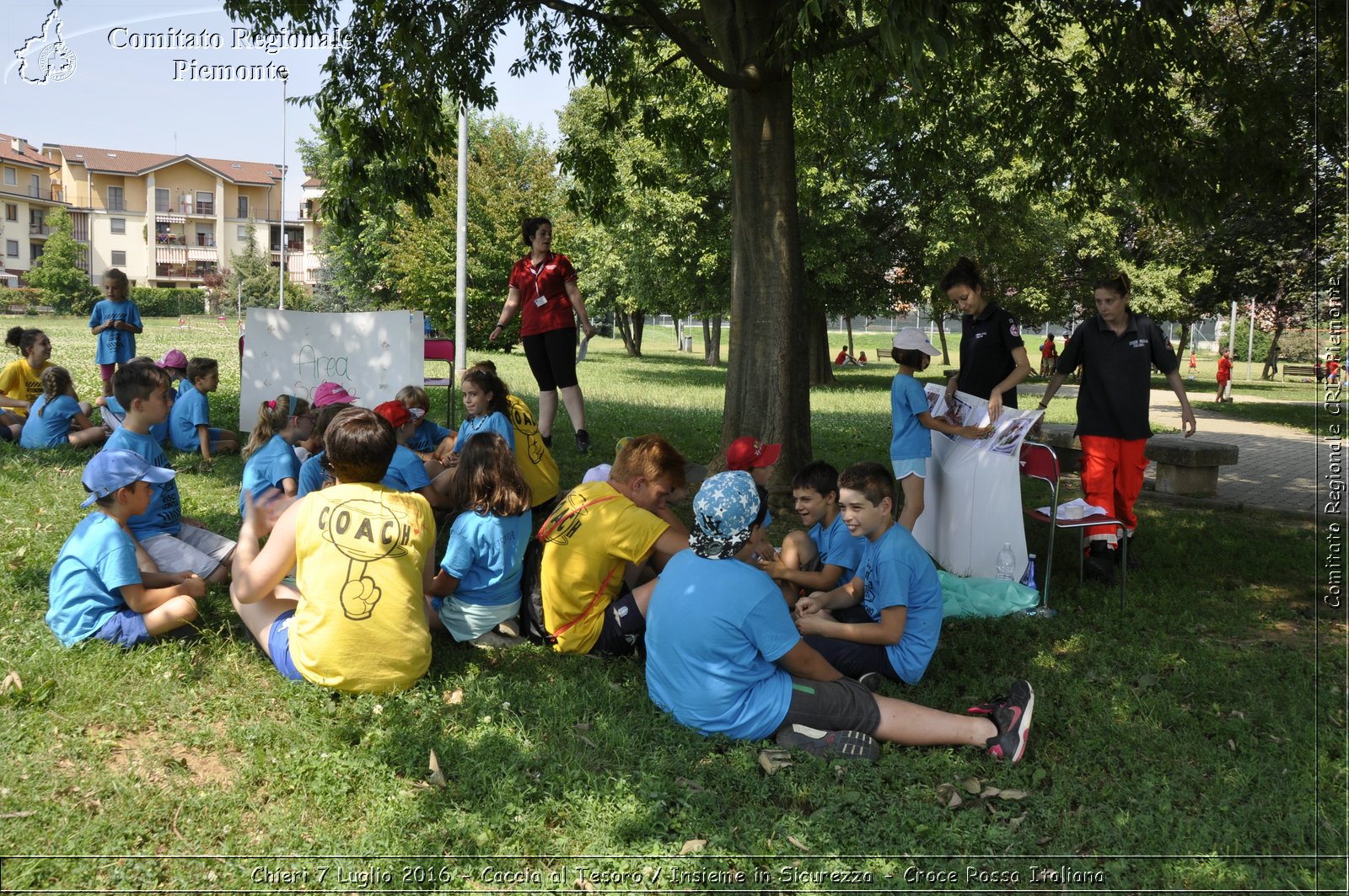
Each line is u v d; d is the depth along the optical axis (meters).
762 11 8.02
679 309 30.55
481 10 9.23
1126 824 3.43
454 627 4.88
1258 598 6.22
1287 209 16.17
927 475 6.52
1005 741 3.87
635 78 12.35
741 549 4.01
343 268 51.41
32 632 4.56
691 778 3.69
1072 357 6.54
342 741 3.80
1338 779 3.75
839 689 3.97
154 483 4.55
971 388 6.58
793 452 8.36
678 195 25.09
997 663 4.99
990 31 8.87
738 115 8.37
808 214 25.33
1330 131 7.34
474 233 36.53
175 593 4.62
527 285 9.42
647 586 4.72
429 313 37.34
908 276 28.31
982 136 12.23
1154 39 8.75
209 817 3.33
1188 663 4.93
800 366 8.41
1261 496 10.13
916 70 5.57
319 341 10.39
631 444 4.96
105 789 3.42
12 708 3.87
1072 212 11.55
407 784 3.62
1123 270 30.64
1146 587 6.38
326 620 4.16
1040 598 5.93
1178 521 8.54
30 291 61.62
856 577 4.84
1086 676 4.78
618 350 53.88
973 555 6.11
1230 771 3.80
